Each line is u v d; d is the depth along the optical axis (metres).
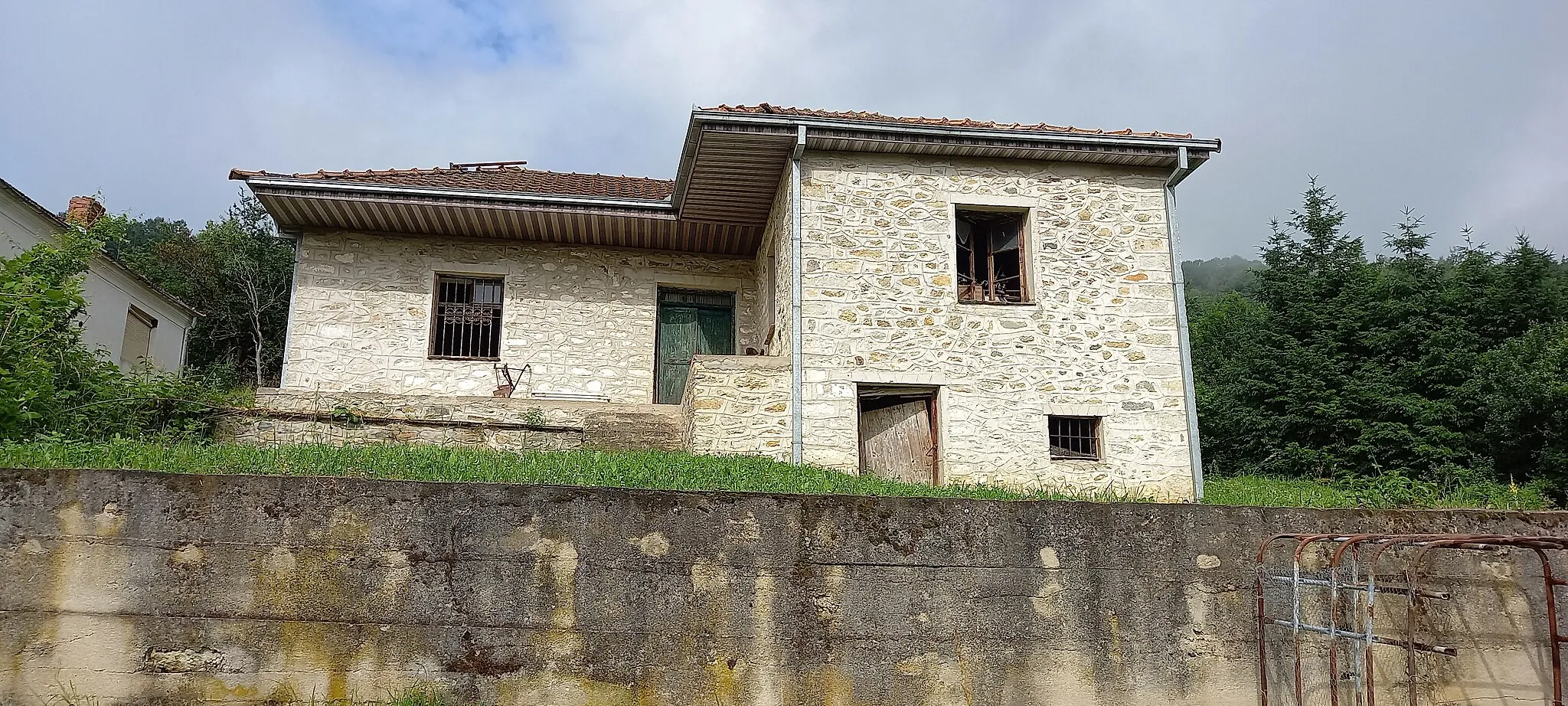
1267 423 17.09
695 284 14.02
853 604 4.88
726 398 10.19
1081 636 5.05
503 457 7.43
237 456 6.42
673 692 4.67
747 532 4.87
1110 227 11.31
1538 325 15.42
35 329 7.48
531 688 4.59
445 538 4.67
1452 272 18.67
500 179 13.50
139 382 9.27
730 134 10.39
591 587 4.71
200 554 4.54
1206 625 5.21
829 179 10.87
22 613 4.40
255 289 25.80
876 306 10.64
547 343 13.30
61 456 5.86
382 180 12.42
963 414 10.55
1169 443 10.83
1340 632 4.73
